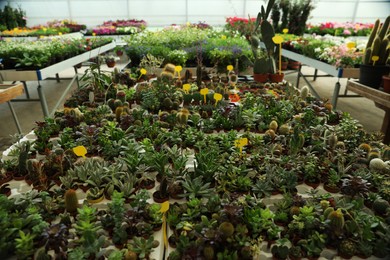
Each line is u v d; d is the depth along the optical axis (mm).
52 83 6684
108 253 1161
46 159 1670
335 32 7758
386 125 2943
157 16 10984
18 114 4645
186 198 1446
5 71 3234
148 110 2520
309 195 1502
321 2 10750
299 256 1124
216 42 4836
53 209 1313
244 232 1110
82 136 1896
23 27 9453
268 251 1201
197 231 1129
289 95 2750
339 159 1648
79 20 10859
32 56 3406
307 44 4801
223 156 1649
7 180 1598
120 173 1541
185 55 3957
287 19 6926
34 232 1120
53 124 2113
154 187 1550
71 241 1173
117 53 6949
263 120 2254
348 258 1136
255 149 1780
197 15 11023
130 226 1209
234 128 2170
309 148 1770
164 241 1200
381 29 2865
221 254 1040
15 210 1262
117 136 1894
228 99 2691
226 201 1256
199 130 2143
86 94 2830
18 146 1812
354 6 10898
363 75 3031
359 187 1385
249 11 10961
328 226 1151
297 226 1190
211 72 3877
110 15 10859
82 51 4980
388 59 2953
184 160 1583
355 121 2051
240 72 3973
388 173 1585
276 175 1535
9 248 1106
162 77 3037
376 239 1175
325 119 2225
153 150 1689
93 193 1439
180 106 2658
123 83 3266
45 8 10578
